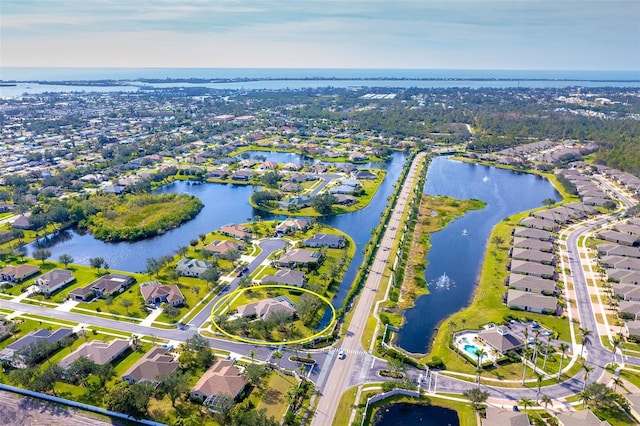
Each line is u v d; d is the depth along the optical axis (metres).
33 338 157.50
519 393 137.00
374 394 135.75
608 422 125.31
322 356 154.00
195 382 140.38
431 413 130.88
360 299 192.38
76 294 190.25
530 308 183.12
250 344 160.38
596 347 158.38
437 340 165.62
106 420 125.25
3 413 127.88
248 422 117.38
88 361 140.25
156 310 182.00
